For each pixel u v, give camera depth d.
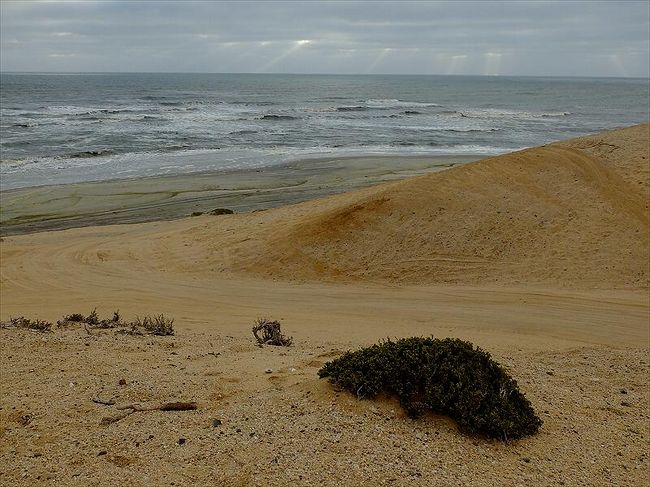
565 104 115.25
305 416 5.29
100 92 127.94
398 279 14.87
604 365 8.30
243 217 21.64
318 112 81.19
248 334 10.56
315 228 17.30
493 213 16.67
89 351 7.68
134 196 28.86
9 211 25.83
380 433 5.04
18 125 55.41
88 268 17.14
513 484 4.56
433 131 59.16
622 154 19.91
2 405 5.66
